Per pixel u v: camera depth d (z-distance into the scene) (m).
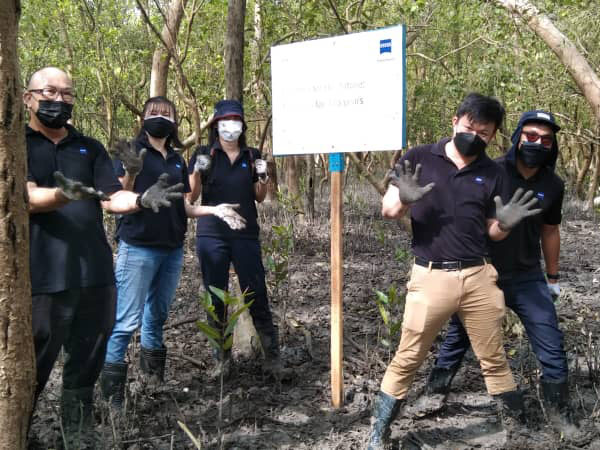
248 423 3.36
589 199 14.43
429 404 3.51
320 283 6.65
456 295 2.80
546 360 3.18
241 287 3.90
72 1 8.91
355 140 3.30
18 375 2.03
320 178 17.53
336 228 3.42
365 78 3.25
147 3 8.97
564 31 8.55
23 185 2.01
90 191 2.25
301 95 3.49
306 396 3.72
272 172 12.66
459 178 2.81
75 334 2.84
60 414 2.92
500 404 3.04
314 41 3.41
